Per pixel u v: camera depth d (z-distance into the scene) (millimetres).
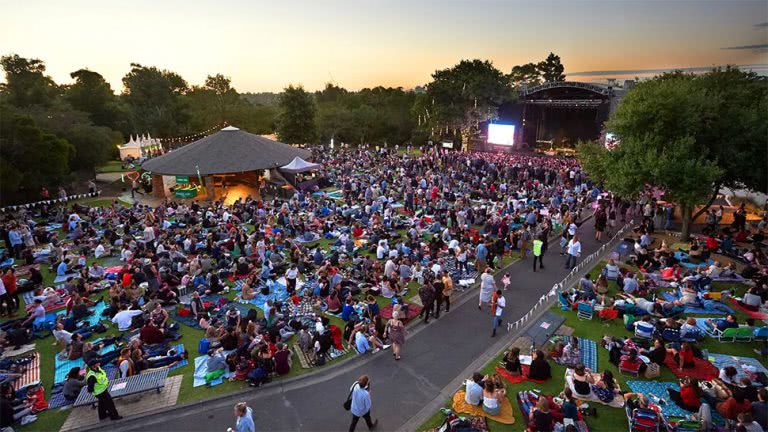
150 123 79625
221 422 10672
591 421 10344
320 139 82812
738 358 12992
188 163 35719
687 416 10414
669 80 24047
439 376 12531
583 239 24938
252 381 11906
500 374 12367
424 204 30609
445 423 9969
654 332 13766
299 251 20000
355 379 12422
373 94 111625
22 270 19922
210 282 17469
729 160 21516
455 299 17594
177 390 11758
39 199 34719
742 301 16203
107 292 17641
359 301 16734
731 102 22547
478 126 72688
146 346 13641
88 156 42031
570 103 60969
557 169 41531
